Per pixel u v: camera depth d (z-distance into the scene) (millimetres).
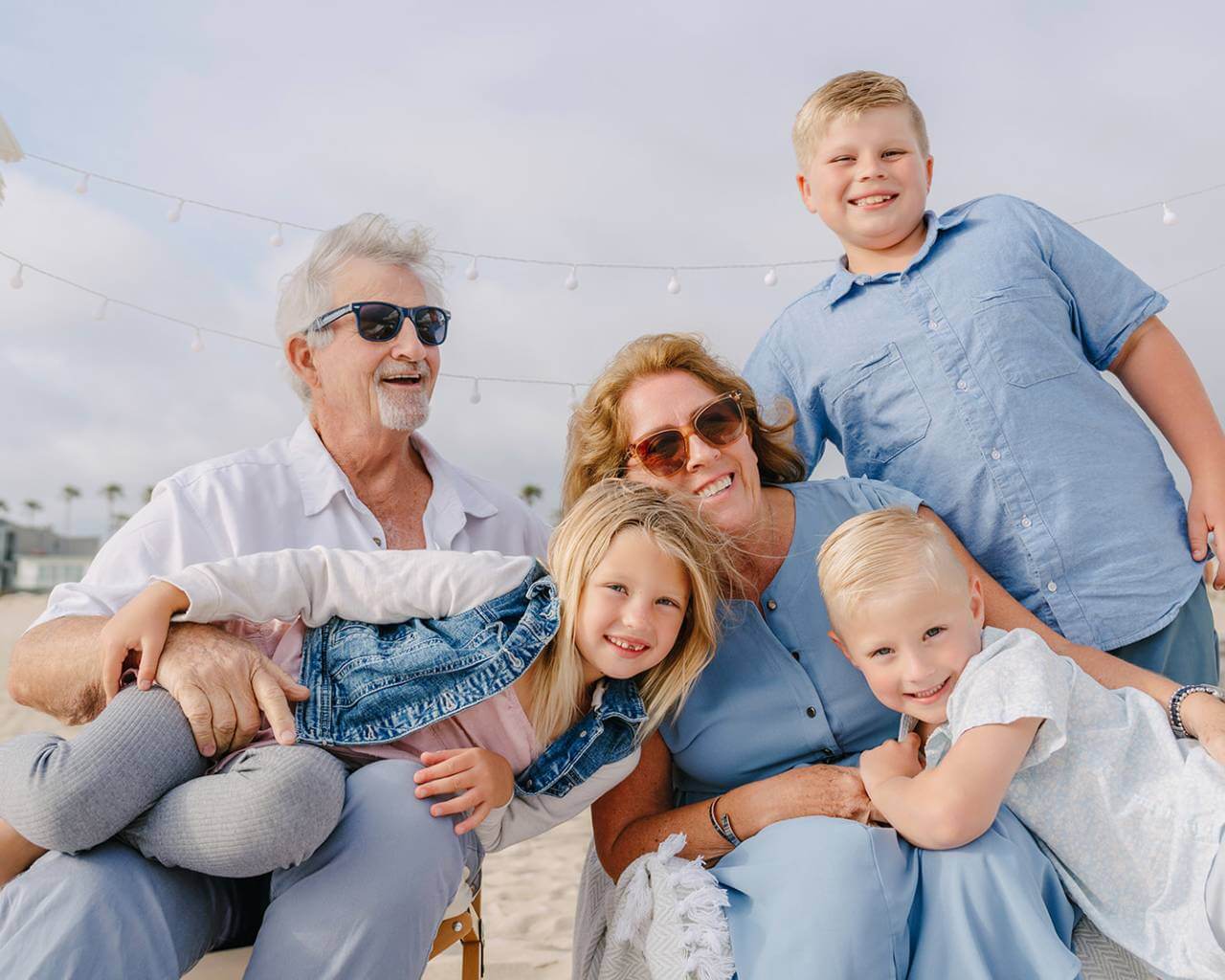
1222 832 1943
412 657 2182
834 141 3219
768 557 2609
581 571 2271
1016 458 2959
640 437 2598
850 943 1908
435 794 1971
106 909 1772
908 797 2061
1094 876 2062
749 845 2143
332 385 2889
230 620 2299
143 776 1869
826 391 3258
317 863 1893
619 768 2320
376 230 2951
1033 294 3045
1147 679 2320
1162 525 2912
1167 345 3107
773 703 2457
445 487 3010
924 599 2207
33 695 2232
